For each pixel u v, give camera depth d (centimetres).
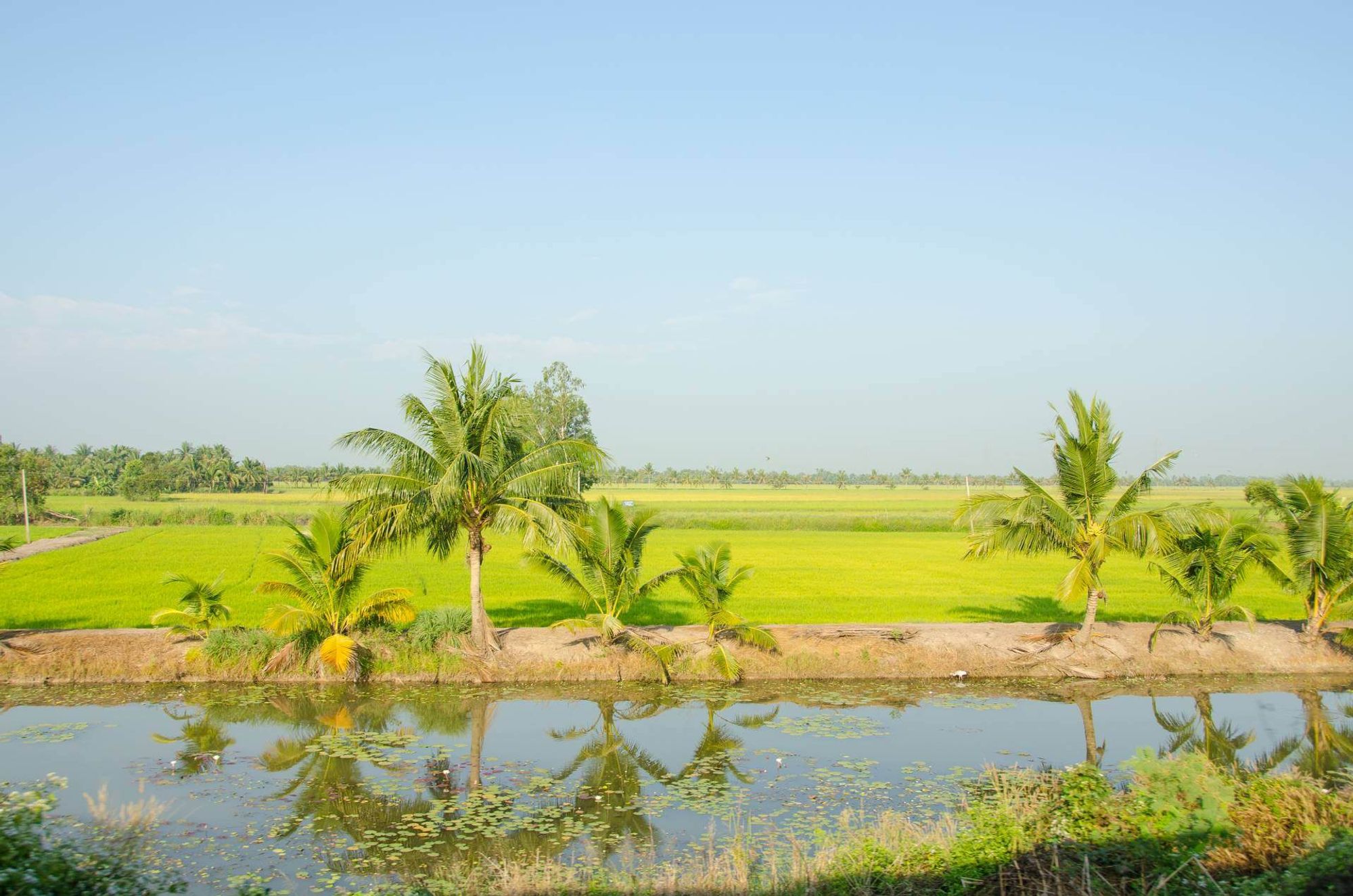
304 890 1191
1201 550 2517
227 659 2414
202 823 1448
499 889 1158
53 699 2252
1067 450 2444
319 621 2434
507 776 1709
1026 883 1000
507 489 2411
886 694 2334
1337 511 2472
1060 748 1877
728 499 16138
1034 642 2569
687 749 1886
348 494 2325
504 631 2605
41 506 8575
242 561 4831
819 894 1055
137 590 3650
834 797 1573
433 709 2195
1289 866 973
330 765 1764
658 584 2533
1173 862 1033
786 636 2578
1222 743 1920
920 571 4622
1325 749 1884
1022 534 2473
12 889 810
